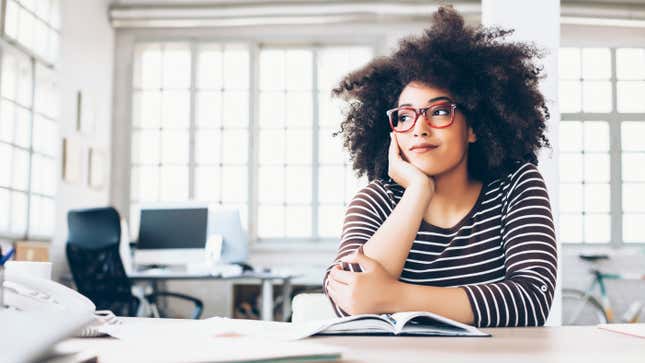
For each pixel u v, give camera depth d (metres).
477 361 0.63
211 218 4.86
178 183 7.62
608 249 7.62
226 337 0.79
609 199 7.73
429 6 7.09
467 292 1.10
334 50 7.73
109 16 7.41
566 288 7.44
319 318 1.49
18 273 0.87
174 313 7.15
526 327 1.09
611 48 7.92
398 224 1.29
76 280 4.63
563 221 7.71
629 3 7.32
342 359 0.64
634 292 7.40
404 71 1.45
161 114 7.70
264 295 4.80
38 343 0.48
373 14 7.21
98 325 0.87
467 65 1.45
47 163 6.08
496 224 1.40
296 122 7.68
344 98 1.73
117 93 7.60
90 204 6.95
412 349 0.73
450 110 1.38
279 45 7.75
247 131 7.63
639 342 0.83
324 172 7.61
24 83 5.73
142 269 5.39
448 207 1.42
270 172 7.64
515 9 3.42
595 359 0.66
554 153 3.18
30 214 5.75
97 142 7.14
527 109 1.52
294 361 0.58
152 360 0.56
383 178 1.66
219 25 7.43
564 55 7.93
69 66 6.48
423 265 1.40
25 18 5.78
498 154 1.45
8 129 5.48
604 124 7.84
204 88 7.71
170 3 7.49
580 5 7.29
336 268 1.18
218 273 4.64
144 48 7.76
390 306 1.06
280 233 7.57
